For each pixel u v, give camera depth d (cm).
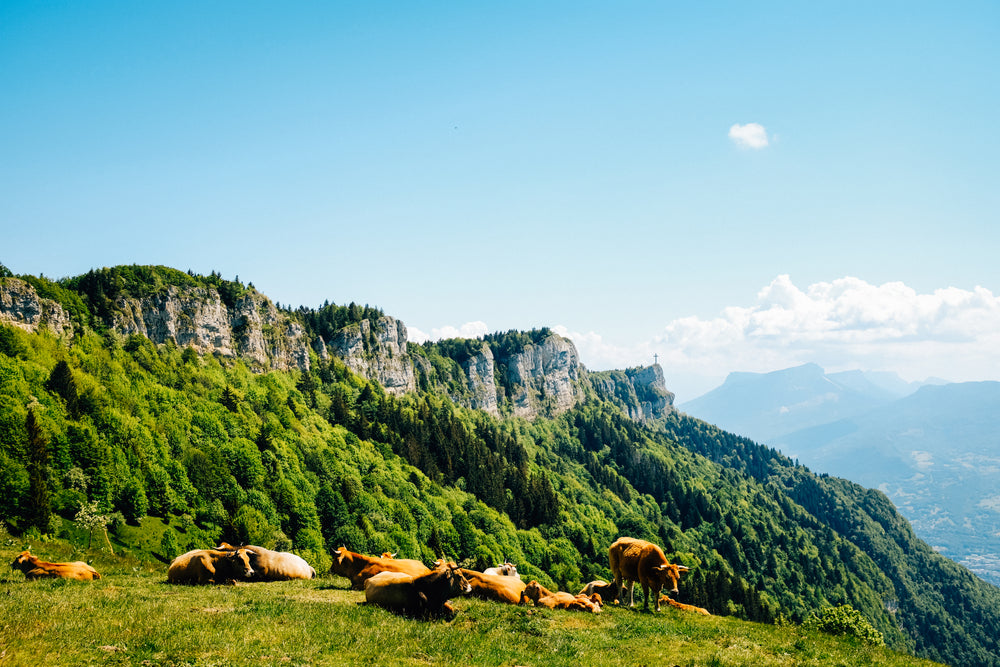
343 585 2567
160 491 9194
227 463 11156
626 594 2981
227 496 10219
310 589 2397
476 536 13462
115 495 8362
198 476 10162
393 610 1962
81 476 7906
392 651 1488
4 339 10656
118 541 7669
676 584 2569
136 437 9962
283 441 13175
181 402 12594
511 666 1493
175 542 8219
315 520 10838
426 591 1945
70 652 1275
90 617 1566
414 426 19662
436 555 11744
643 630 2036
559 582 13462
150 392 12212
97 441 8712
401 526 12250
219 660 1309
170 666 1259
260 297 19875
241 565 2478
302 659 1362
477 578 2341
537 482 19200
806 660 1795
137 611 1675
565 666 1525
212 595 2069
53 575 2358
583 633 1912
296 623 1641
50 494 7169
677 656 1700
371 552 10456
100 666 1222
